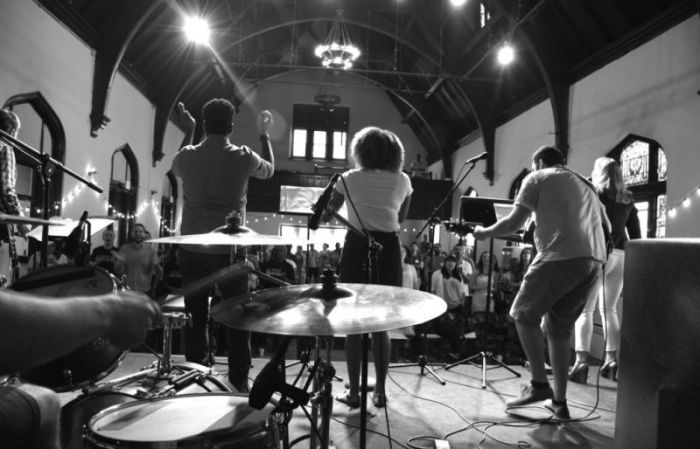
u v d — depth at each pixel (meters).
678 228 5.46
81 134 7.77
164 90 11.70
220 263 2.66
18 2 5.88
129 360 3.78
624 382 1.18
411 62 15.20
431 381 3.63
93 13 7.69
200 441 1.23
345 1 11.73
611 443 2.56
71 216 7.52
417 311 1.46
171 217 15.23
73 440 1.84
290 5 11.60
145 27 8.88
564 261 2.75
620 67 7.12
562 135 8.53
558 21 8.01
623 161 7.23
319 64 17.97
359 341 2.93
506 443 2.54
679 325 0.97
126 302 0.80
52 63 6.73
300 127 19.28
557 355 2.87
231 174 2.72
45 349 0.69
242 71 15.71
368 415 2.85
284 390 1.38
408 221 17.36
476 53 11.34
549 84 8.52
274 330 1.30
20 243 5.54
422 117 15.99
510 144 11.41
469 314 7.19
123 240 10.48
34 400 0.92
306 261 12.25
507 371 4.01
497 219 3.99
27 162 6.36
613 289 3.88
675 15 5.97
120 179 10.34
